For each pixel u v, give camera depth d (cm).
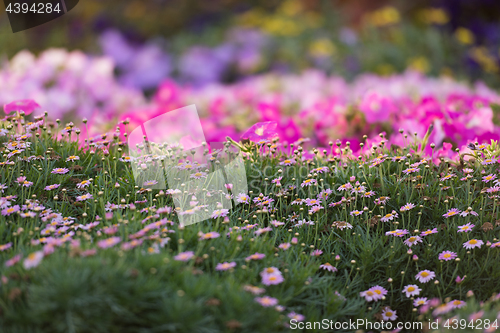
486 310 214
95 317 205
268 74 482
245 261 223
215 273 221
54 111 317
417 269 227
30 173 240
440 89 354
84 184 237
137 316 208
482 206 236
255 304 212
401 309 227
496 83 498
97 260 209
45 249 212
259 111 293
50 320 204
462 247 229
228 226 235
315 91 367
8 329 205
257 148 252
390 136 274
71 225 231
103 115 293
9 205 230
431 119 262
